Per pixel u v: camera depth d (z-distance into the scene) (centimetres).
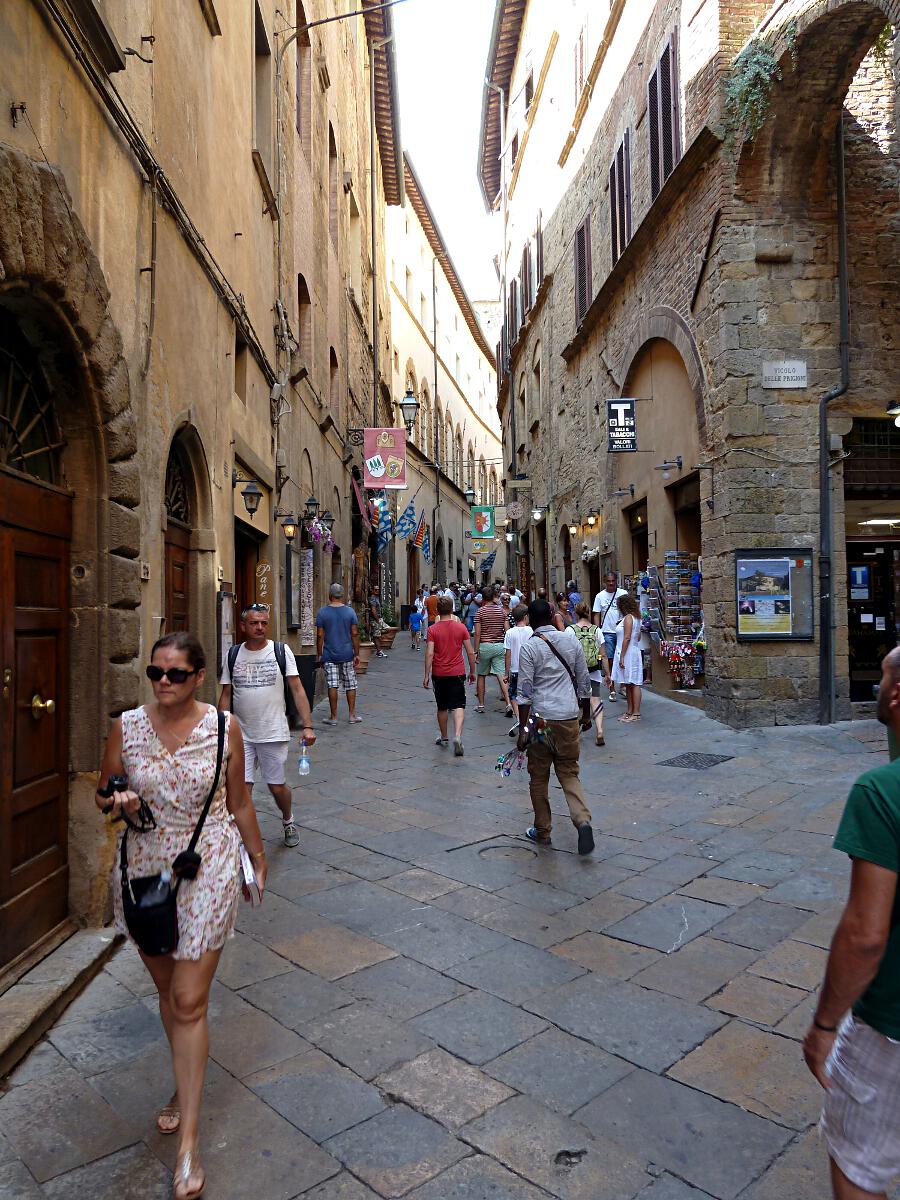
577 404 1900
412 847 574
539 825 581
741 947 414
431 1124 279
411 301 3712
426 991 372
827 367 980
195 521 700
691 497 1170
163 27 584
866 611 1024
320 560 1475
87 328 408
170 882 255
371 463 1780
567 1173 256
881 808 168
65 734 428
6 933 362
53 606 418
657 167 1247
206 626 695
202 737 265
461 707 892
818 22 840
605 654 1238
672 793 705
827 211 984
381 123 2714
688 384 1144
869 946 166
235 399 840
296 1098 293
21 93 354
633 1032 337
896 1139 174
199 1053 254
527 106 2606
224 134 793
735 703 962
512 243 2927
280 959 405
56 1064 315
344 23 1906
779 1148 267
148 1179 254
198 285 672
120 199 479
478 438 5666
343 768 824
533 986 376
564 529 2150
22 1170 257
